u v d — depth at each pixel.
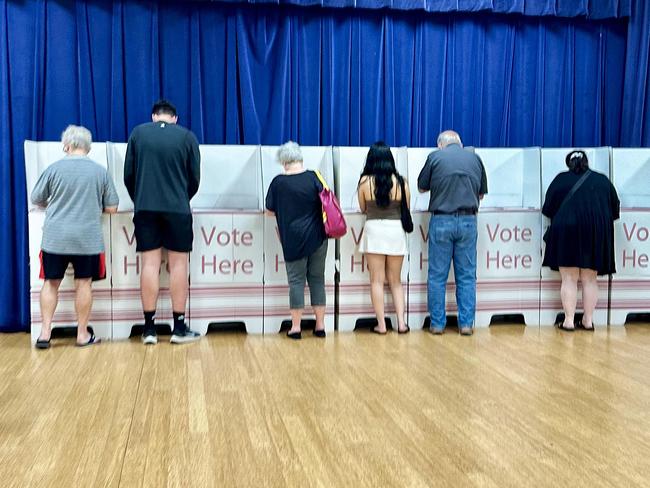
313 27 4.80
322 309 3.93
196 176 3.73
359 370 3.12
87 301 3.66
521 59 5.18
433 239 4.01
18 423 2.34
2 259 4.26
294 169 3.82
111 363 3.26
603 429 2.29
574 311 4.22
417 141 5.05
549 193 4.18
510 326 4.34
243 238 4.02
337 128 4.91
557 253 4.11
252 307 4.05
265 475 1.89
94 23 4.43
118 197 3.84
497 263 4.32
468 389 2.79
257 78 4.75
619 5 5.16
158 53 4.54
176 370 3.12
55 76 4.36
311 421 2.36
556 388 2.81
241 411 2.48
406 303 4.23
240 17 4.62
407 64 4.99
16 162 4.30
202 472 1.91
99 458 2.02
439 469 1.94
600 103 5.28
